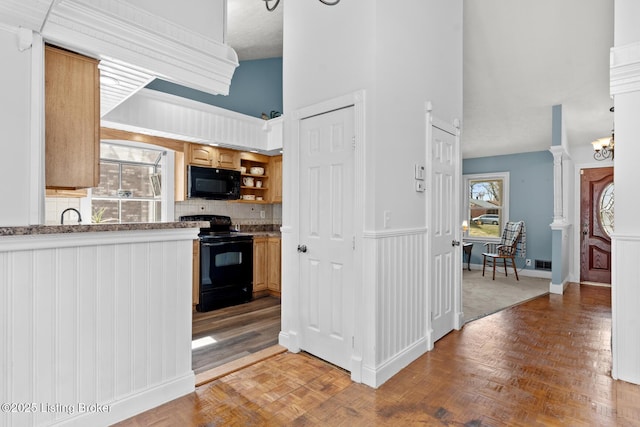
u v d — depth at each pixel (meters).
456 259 3.32
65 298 1.65
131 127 3.31
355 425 1.82
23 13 1.40
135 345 1.90
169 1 1.83
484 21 3.70
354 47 2.38
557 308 4.09
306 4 2.74
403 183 2.54
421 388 2.20
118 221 3.97
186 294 2.12
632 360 2.27
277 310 3.99
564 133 4.89
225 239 4.17
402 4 2.53
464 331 3.28
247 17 3.79
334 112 2.52
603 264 5.62
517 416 1.89
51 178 1.60
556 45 3.71
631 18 2.28
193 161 4.18
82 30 1.57
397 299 2.46
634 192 2.29
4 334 1.49
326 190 2.58
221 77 2.05
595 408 1.97
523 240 6.36
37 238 1.55
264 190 5.23
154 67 1.78
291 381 2.29
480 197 7.03
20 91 1.46
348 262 2.42
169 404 2.00
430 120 2.83
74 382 1.68
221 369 2.43
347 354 2.43
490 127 5.49
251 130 4.42
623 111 2.31
